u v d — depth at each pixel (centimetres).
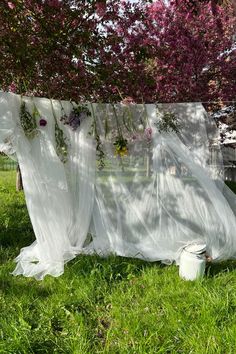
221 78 865
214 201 464
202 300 340
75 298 358
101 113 477
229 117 923
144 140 477
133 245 483
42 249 448
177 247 470
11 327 295
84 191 480
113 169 485
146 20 746
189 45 793
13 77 572
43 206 459
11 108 440
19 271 426
